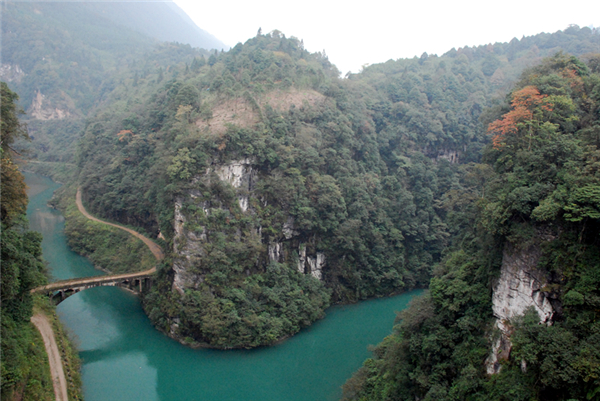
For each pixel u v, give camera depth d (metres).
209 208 63.12
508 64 140.75
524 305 31.36
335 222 73.56
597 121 39.06
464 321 35.44
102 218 90.94
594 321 26.78
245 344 57.59
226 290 59.41
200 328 56.81
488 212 36.31
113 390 47.44
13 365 31.33
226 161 65.88
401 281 80.25
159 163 68.19
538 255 31.08
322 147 80.31
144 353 55.28
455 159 109.62
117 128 98.38
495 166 45.56
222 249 60.56
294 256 71.94
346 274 76.62
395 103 112.19
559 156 34.78
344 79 111.81
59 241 89.44
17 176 37.91
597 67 53.41
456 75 131.88
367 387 42.16
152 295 63.38
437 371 35.00
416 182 94.81
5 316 36.81
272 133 72.00
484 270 37.69
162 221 67.31
